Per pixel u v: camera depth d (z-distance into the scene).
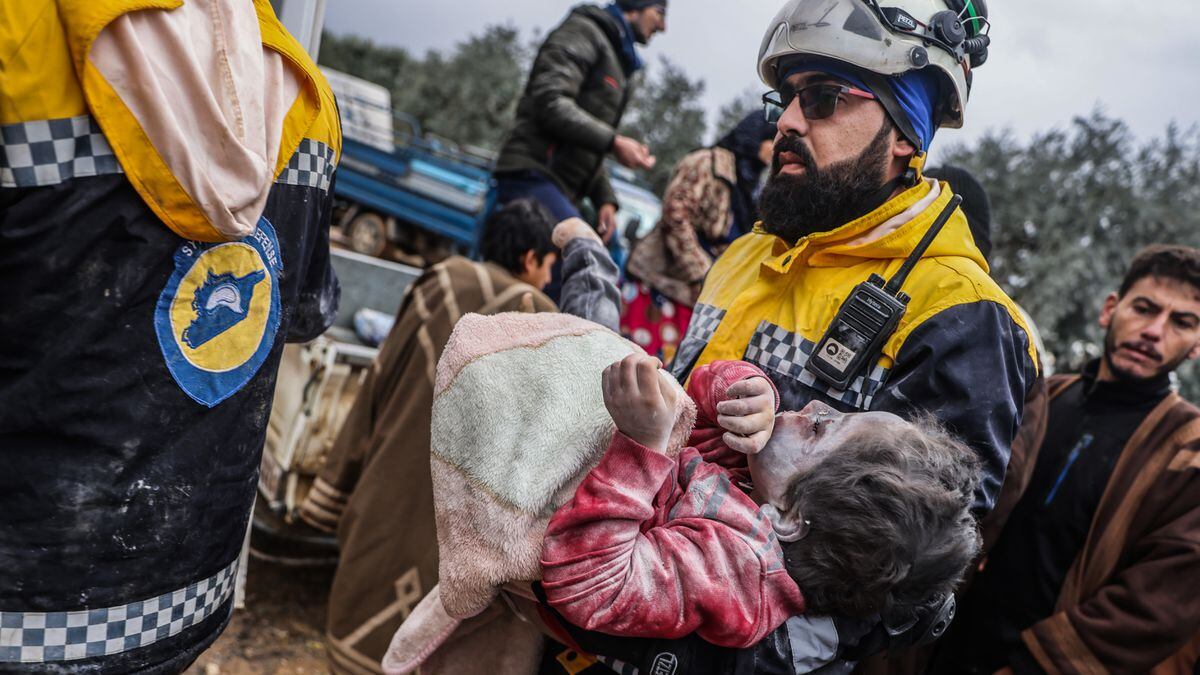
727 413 1.13
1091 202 13.58
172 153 0.99
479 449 1.17
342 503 2.94
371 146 9.77
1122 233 13.70
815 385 1.38
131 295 1.03
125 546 1.08
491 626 1.30
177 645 1.19
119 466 1.06
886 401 1.29
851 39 1.37
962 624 2.49
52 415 1.01
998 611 2.42
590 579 1.04
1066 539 2.37
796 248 1.47
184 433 1.12
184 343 1.09
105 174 0.98
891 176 1.46
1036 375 1.41
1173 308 2.33
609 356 1.22
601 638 1.11
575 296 1.68
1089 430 2.45
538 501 1.12
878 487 1.04
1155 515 2.25
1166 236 13.76
